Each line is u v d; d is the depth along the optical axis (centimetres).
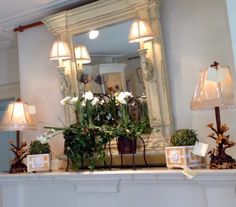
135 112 226
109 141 221
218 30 205
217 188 175
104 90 240
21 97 297
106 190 223
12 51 364
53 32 268
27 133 294
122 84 234
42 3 262
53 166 252
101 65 244
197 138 201
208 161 203
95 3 241
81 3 263
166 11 226
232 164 172
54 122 276
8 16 283
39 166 246
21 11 275
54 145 272
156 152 216
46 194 254
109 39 241
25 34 300
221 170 168
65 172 230
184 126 215
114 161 235
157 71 220
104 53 243
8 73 365
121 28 236
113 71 239
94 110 231
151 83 221
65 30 260
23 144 263
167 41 224
